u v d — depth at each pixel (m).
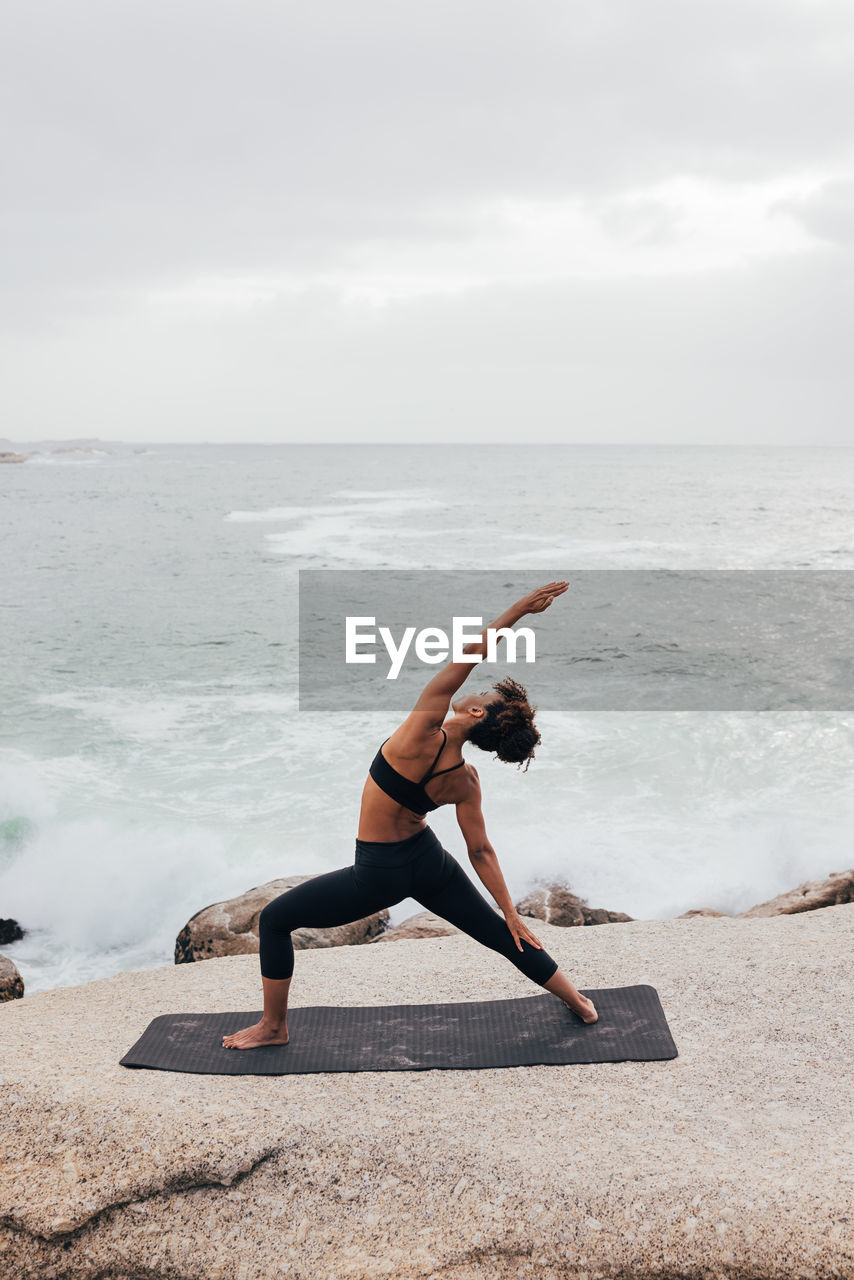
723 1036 4.02
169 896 9.32
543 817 10.54
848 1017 4.14
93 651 19.31
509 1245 2.93
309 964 5.00
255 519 48.12
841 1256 2.78
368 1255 2.97
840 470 108.31
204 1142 3.26
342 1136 3.29
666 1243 2.86
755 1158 3.16
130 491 70.38
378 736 13.59
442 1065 3.80
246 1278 3.00
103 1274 3.12
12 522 46.06
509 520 47.31
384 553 34.75
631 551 35.06
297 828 10.33
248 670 17.86
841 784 11.44
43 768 12.25
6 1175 3.23
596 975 4.64
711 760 12.41
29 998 4.75
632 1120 3.40
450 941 5.25
